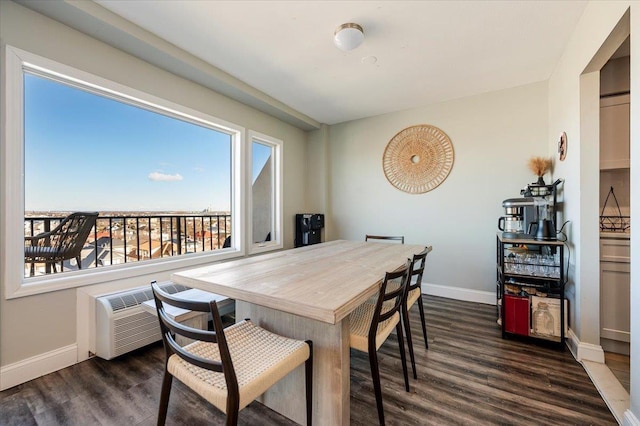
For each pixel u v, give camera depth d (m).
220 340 0.90
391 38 2.11
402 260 1.77
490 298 3.07
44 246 1.84
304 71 2.62
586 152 1.89
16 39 1.64
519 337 2.21
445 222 3.32
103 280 2.04
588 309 1.87
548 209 2.33
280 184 3.82
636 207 1.24
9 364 1.63
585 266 1.88
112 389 1.61
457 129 3.24
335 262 1.71
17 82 1.65
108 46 2.05
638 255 1.23
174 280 1.40
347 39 1.97
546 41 2.14
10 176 1.63
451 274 3.29
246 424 1.35
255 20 1.92
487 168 3.08
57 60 1.80
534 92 2.85
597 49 1.65
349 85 2.92
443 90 3.03
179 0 1.73
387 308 1.69
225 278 1.32
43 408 1.46
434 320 2.60
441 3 1.75
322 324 1.27
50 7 1.68
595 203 1.87
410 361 1.89
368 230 3.88
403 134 3.59
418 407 1.46
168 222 2.74
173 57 2.22
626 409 1.40
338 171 4.15
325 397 1.27
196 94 2.69
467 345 2.11
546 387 1.60
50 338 1.79
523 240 2.13
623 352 1.91
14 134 1.64
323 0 1.73
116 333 1.88
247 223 3.29
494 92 3.04
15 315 1.65
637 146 1.24
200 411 1.44
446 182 3.31
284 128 3.89
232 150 3.23
